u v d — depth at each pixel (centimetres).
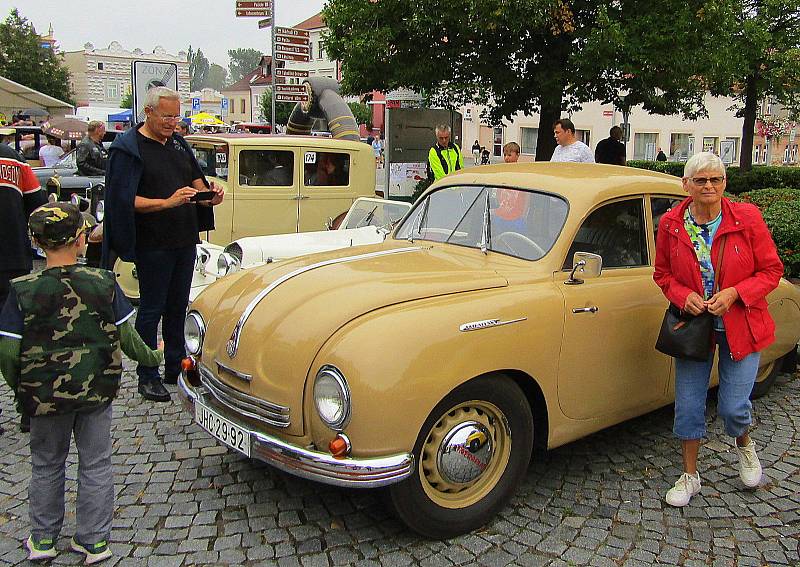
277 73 1359
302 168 927
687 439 385
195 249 550
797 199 1122
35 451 324
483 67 1301
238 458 436
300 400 327
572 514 377
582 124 3475
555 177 427
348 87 1370
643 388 426
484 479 360
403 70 1298
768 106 3259
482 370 339
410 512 333
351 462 309
